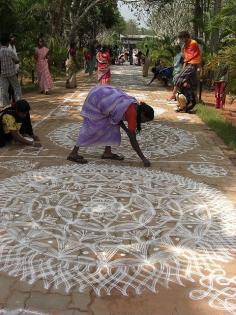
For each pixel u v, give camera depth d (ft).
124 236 9.98
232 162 15.70
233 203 11.96
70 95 32.81
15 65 24.30
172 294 7.95
